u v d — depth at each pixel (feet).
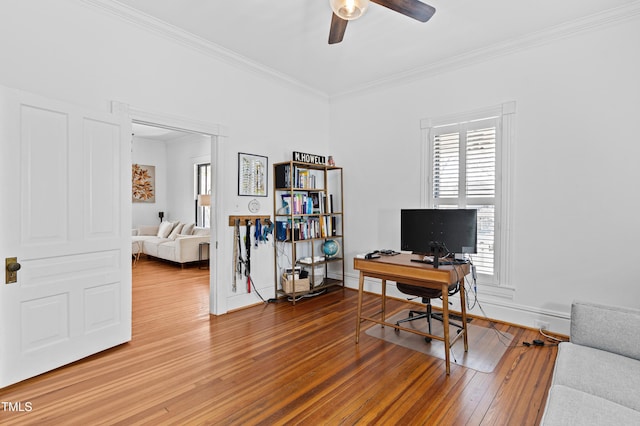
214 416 6.33
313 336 10.29
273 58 12.67
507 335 10.34
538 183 10.75
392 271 9.11
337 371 8.08
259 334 10.43
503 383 7.50
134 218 27.76
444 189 12.96
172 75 10.82
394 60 12.74
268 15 9.82
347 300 14.32
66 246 8.16
